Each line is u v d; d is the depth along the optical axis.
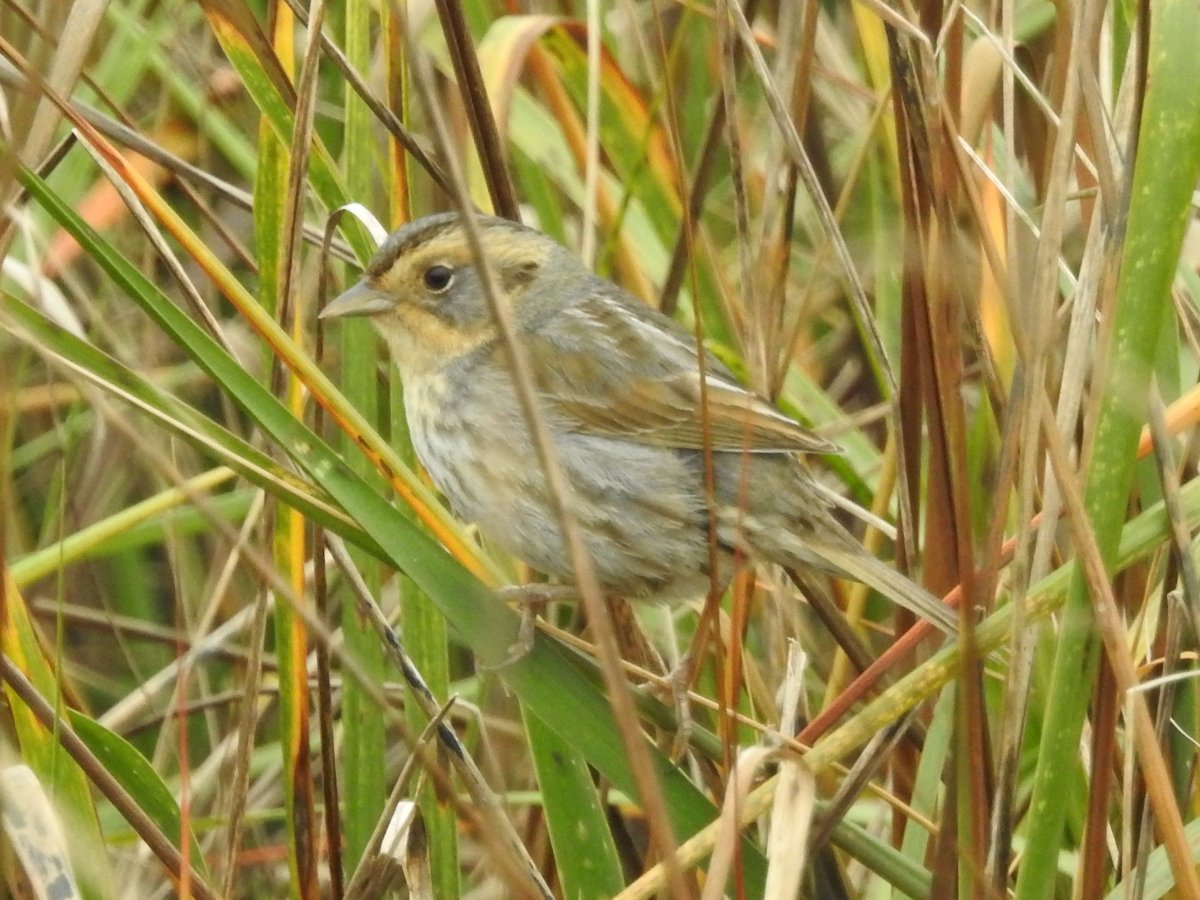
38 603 10.37
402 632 8.15
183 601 9.48
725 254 10.84
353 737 8.02
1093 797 6.66
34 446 10.57
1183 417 6.93
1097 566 5.88
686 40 10.99
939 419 7.61
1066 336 7.75
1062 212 6.11
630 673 7.91
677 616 10.40
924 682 6.44
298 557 7.32
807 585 8.49
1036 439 6.13
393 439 8.95
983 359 7.37
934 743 7.70
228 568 9.28
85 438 10.94
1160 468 6.42
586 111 10.05
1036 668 7.97
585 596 4.73
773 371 8.77
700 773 8.81
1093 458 6.04
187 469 10.80
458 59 8.20
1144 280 5.87
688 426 8.34
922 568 8.52
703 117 10.98
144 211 6.84
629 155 10.06
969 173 6.24
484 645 6.58
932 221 7.23
